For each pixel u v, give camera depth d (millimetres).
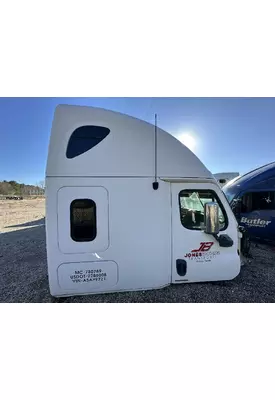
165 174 2963
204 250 3068
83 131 2729
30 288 3822
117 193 2807
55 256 2689
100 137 2775
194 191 3076
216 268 3090
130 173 2850
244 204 6684
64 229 2688
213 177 3129
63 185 2666
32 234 9305
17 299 3402
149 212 2910
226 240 3047
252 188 6535
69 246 2713
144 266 2922
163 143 2975
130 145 2859
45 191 2637
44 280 4188
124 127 2850
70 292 2777
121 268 2855
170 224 2992
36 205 25750
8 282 4129
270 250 6066
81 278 2768
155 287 2979
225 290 3395
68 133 2688
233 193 7070
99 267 2799
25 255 6125
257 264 4832
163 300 3148
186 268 3031
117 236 2820
